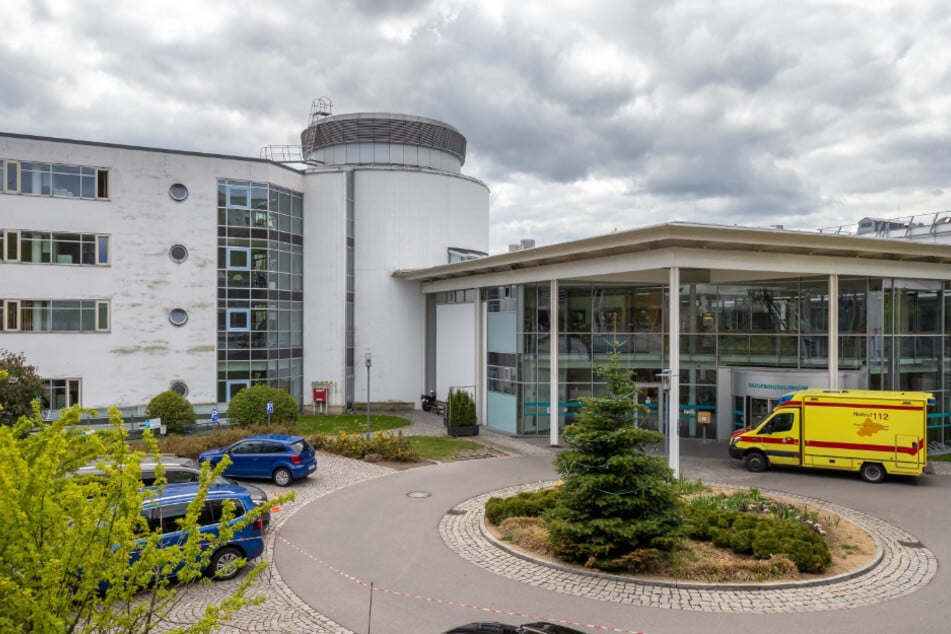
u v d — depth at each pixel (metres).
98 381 28.78
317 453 24.30
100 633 5.80
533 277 27.58
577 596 11.29
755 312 27.45
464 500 17.80
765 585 11.57
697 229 20.00
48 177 27.98
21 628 5.59
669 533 12.20
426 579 12.09
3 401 22.59
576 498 12.59
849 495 18.25
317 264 35.47
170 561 6.22
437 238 38.72
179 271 30.36
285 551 13.64
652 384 28.16
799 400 20.75
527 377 28.89
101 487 6.21
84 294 28.55
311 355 35.47
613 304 28.50
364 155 40.47
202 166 30.91
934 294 26.34
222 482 14.91
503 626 8.42
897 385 25.25
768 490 18.78
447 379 36.47
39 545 5.72
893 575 12.29
